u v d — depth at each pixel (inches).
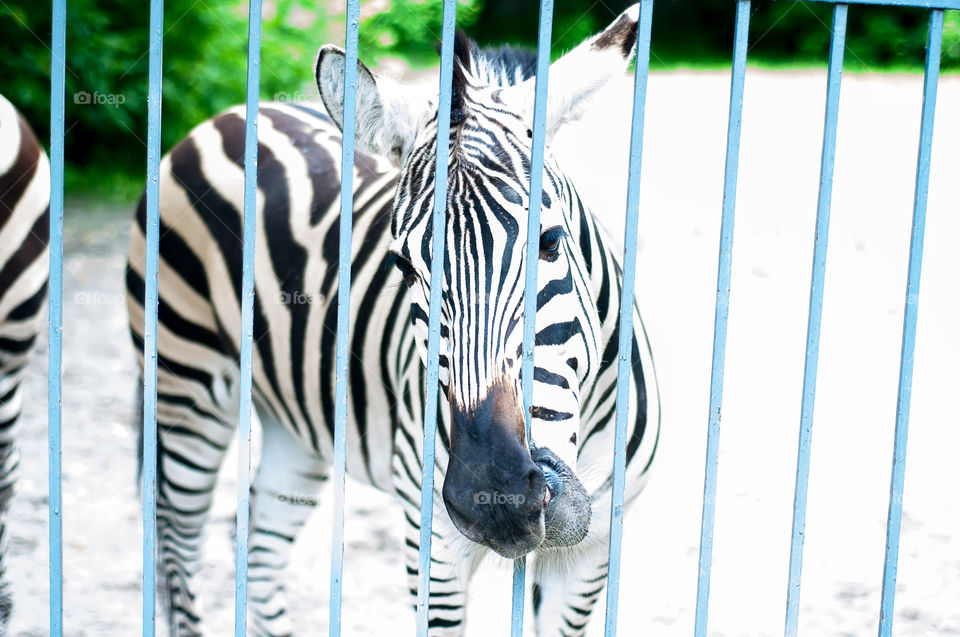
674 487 165.8
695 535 150.2
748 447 180.5
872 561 143.1
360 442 108.3
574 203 82.0
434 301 64.2
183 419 123.7
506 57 90.4
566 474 69.8
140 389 127.0
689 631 125.2
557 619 96.0
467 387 66.7
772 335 235.6
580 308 74.3
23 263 117.4
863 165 382.6
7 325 117.8
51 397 66.1
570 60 77.7
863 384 209.3
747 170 375.2
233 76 353.7
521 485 63.1
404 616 129.0
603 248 87.7
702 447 180.7
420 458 89.2
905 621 127.6
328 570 140.4
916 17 586.2
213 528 152.9
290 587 135.4
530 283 63.8
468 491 64.0
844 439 184.5
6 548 120.9
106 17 326.3
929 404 200.2
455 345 67.6
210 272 119.6
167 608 123.8
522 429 65.4
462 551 88.9
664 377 209.9
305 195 115.2
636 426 91.0
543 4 60.0
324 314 108.9
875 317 247.0
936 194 348.8
